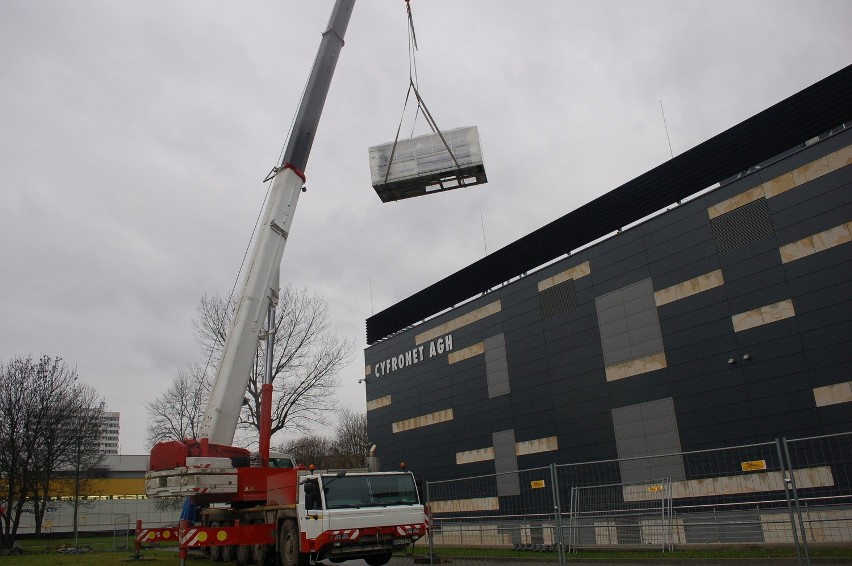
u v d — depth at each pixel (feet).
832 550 39.93
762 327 62.69
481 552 58.90
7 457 109.60
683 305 70.18
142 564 59.21
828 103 64.28
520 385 90.68
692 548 48.16
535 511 84.79
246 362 50.47
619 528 53.11
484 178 59.67
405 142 60.39
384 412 120.88
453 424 102.89
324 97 58.75
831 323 57.52
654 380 72.13
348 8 62.28
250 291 51.37
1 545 101.04
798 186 61.41
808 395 58.29
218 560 61.62
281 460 57.47
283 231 53.88
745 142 70.79
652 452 71.05
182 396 129.70
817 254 59.31
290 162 55.21
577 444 80.43
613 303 78.28
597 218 87.35
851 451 54.34
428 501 51.13
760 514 44.50
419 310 120.06
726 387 64.95
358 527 44.83
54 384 118.21
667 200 78.84
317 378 117.70
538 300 89.45
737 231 66.08
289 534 47.52
